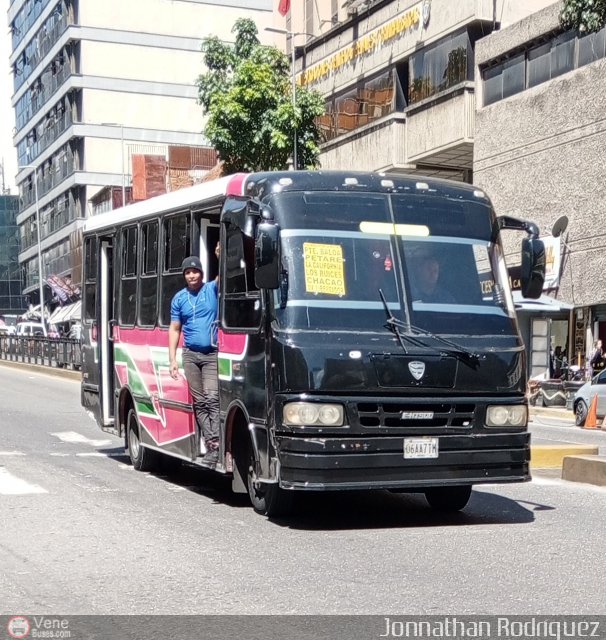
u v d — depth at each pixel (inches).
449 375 344.8
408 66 1482.5
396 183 373.4
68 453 582.2
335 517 374.6
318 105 1296.8
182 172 2225.6
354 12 1588.3
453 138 1368.1
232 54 1275.8
